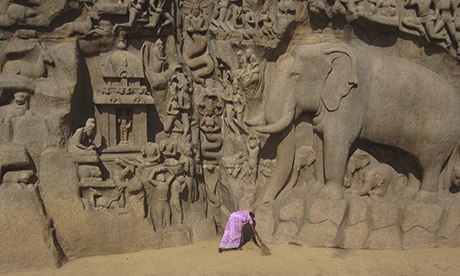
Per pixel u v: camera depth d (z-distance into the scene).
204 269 5.61
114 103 6.39
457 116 6.24
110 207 6.18
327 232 6.12
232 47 6.64
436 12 6.04
